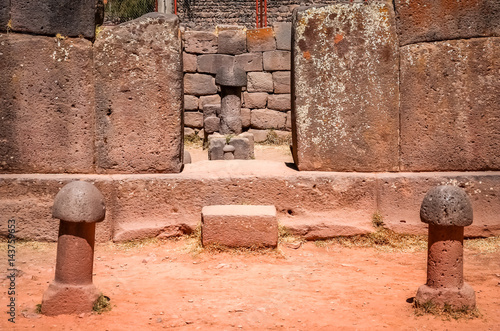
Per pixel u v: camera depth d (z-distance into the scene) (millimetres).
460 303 4598
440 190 4578
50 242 6613
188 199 6793
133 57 6844
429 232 4723
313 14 6918
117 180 6688
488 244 6531
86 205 4453
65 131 6816
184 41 14930
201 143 14930
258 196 6812
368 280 5516
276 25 14859
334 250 6535
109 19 15914
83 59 6777
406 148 6914
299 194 6793
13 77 6719
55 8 6715
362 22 6852
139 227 6684
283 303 4867
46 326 4320
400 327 4375
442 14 6809
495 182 6664
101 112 6852
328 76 6922
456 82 6820
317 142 6996
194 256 6191
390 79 6875
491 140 6848
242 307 4754
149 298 4965
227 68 13344
